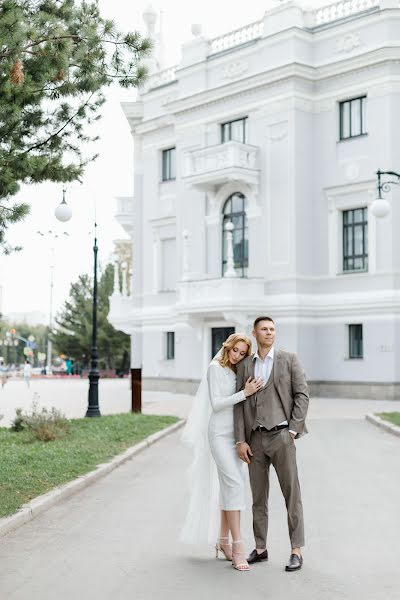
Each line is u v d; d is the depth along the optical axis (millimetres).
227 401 6445
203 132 33094
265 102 30609
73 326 65625
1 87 9945
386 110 28109
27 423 15969
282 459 6406
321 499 9570
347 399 28422
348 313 28906
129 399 29688
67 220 18500
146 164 37094
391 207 27891
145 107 37188
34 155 11109
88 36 10539
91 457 12688
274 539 7465
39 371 82938
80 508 9039
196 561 6637
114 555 6848
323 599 5539
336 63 29234
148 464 12844
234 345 6602
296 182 29641
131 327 38219
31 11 10742
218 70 32531
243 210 31641
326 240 29781
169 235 35938
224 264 32281
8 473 10609
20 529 7887
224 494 6480
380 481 10930
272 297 30031
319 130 30141
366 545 7184
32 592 5738
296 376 6477
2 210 11047
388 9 28031
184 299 31375
